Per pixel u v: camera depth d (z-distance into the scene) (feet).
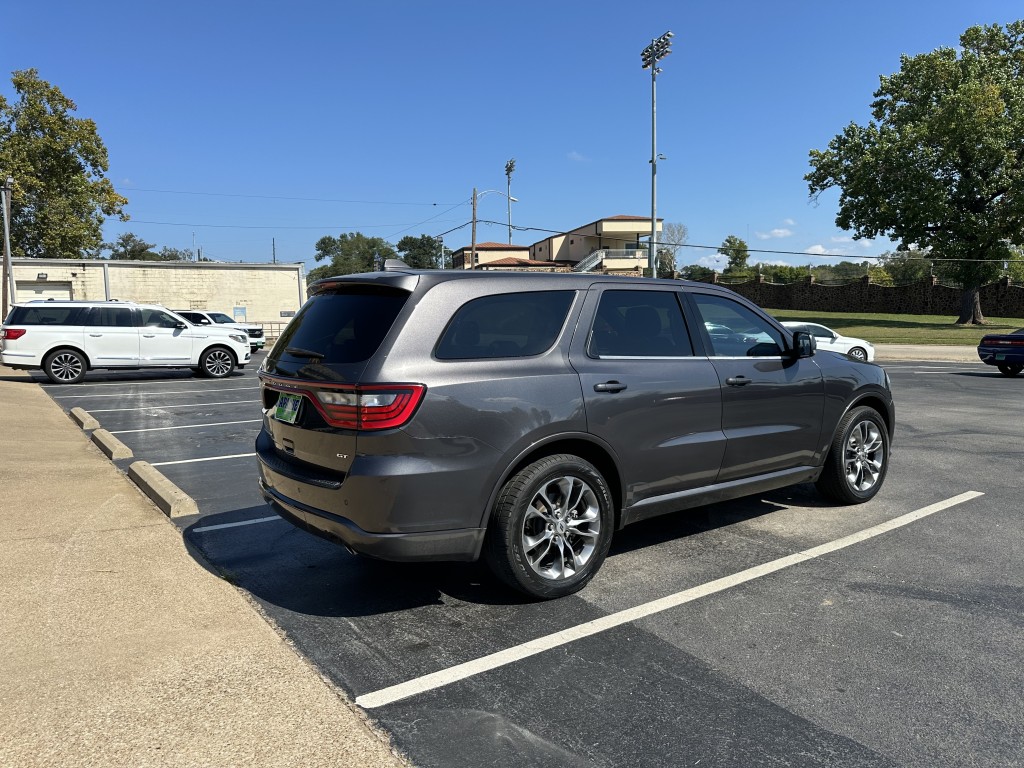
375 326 11.49
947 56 125.49
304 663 10.13
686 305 14.85
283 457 12.89
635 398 13.16
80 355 50.47
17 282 107.14
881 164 123.44
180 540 15.39
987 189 119.85
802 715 8.98
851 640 11.02
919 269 203.82
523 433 11.76
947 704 9.20
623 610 12.19
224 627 11.20
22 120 125.49
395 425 10.80
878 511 17.89
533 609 12.28
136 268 113.80
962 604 12.30
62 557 14.07
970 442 27.22
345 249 307.99
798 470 16.66
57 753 7.91
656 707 9.18
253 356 87.20
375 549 11.06
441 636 11.27
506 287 12.42
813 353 17.08
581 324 13.01
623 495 13.30
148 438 29.27
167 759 7.84
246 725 8.54
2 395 39.06
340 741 8.27
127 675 9.61
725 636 11.19
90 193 134.62
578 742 8.41
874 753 8.18
